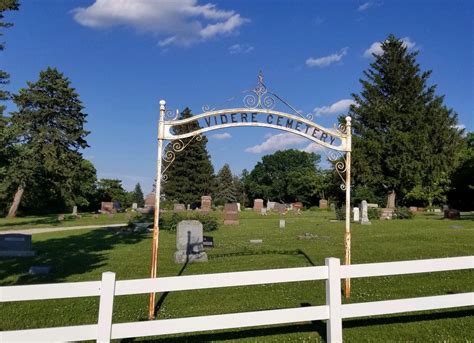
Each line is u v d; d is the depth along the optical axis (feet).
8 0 56.70
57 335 17.04
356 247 53.16
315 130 28.71
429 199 192.65
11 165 136.77
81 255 53.88
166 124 26.53
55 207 199.11
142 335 18.19
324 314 19.70
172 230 83.82
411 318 23.95
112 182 255.50
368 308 20.17
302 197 318.86
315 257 46.57
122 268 44.09
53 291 17.12
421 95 155.53
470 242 53.42
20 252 53.98
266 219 119.75
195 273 40.22
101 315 17.47
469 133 242.78
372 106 153.58
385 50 158.40
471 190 195.42
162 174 27.27
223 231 82.07
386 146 146.41
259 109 27.55
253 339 21.36
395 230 73.05
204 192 222.07
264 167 387.55
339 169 29.73
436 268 20.97
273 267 41.37
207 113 26.91
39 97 161.89
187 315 26.16
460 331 21.56
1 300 16.61
